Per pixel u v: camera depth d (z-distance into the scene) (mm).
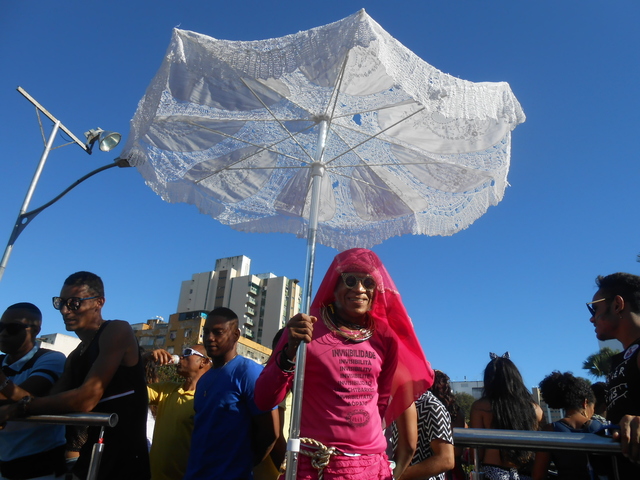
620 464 2137
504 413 3752
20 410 2381
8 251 10094
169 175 3811
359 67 3074
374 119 3492
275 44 2586
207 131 3674
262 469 3777
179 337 59281
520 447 2119
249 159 3859
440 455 2709
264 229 4172
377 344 2652
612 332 2691
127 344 2902
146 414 2984
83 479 2717
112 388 2830
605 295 2719
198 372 4195
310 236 2863
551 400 4027
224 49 2611
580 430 3746
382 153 3715
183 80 3002
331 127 3688
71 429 3459
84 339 3090
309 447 2264
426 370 2711
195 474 3115
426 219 3939
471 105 2709
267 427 3291
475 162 3479
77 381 2961
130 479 2734
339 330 2580
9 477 2965
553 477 3854
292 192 4008
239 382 3334
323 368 2422
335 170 3941
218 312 3648
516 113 3018
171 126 3596
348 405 2357
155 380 4844
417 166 3676
